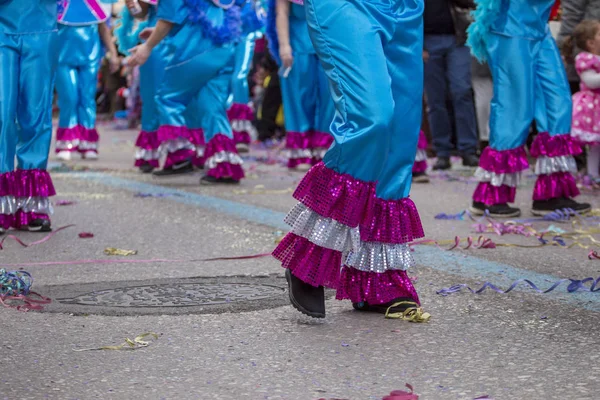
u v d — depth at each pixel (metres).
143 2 10.07
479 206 7.33
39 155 6.63
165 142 10.31
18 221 6.66
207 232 6.71
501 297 4.49
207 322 4.11
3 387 3.22
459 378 3.25
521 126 7.06
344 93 3.78
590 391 3.08
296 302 3.98
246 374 3.35
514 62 6.92
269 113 16.70
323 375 3.33
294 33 9.36
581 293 4.55
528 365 3.38
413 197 8.70
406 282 4.17
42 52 6.36
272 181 10.15
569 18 10.02
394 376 3.30
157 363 3.50
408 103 3.98
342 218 3.81
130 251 5.91
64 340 3.83
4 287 4.66
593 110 9.33
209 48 9.19
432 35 11.12
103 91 26.78
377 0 3.87
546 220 7.17
